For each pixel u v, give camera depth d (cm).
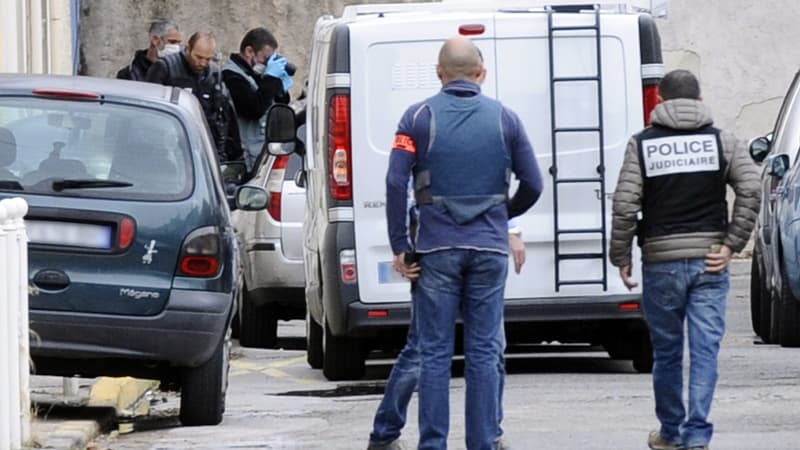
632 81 3828
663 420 2727
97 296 3052
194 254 3091
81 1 7406
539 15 3822
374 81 3825
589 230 3812
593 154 3822
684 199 2673
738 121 7969
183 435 3111
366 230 3816
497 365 2553
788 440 2870
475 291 2534
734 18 7925
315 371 4297
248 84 5819
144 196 3103
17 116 3150
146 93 3256
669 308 2697
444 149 2519
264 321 5038
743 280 7131
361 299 3816
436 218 2523
